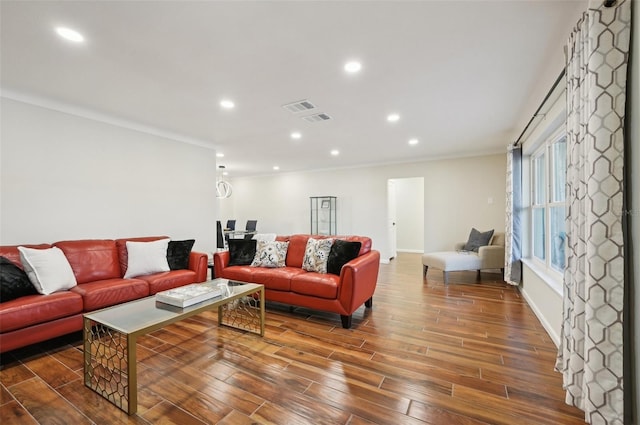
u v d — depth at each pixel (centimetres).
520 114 344
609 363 129
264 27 182
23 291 234
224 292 250
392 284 455
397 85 265
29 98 286
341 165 697
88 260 298
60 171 311
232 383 191
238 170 769
